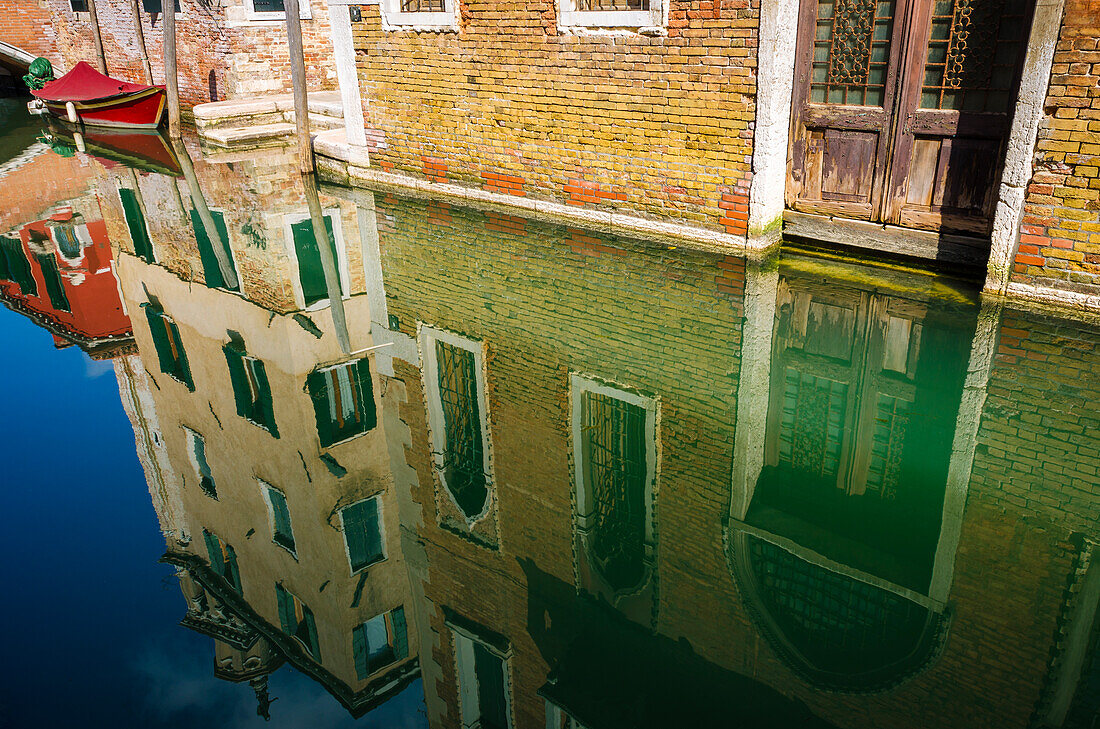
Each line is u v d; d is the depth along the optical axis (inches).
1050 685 106.0
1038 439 155.9
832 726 103.9
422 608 138.9
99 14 642.8
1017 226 208.1
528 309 230.8
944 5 218.5
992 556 128.8
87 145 525.3
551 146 301.3
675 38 249.3
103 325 265.3
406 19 322.3
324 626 136.4
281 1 539.2
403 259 283.1
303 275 278.5
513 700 118.3
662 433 169.0
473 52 307.9
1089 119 188.4
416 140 353.1
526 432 174.7
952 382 177.5
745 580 130.1
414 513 166.9
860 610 122.6
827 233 261.7
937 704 105.0
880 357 191.5
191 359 237.0
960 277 234.2
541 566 142.1
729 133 250.5
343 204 358.9
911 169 239.0
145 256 320.2
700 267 255.0
